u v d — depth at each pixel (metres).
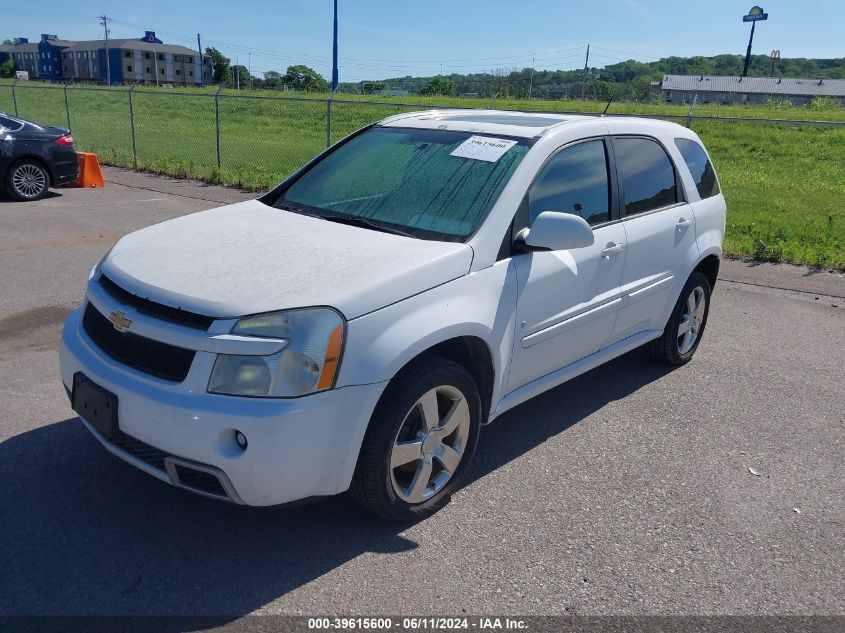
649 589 2.93
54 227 9.34
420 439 3.18
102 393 2.90
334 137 22.91
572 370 4.17
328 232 3.50
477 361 3.50
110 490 3.41
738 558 3.16
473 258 3.32
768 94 85.38
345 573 2.92
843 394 5.00
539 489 3.64
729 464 3.98
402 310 2.98
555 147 3.88
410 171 3.95
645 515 3.46
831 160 21.30
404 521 3.25
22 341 5.30
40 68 130.12
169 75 123.25
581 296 3.97
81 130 23.30
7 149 11.01
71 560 2.91
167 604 2.70
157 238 3.51
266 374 2.68
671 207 4.80
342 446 2.84
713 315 6.78
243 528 3.18
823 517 3.51
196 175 14.09
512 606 2.79
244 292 2.83
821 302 7.33
